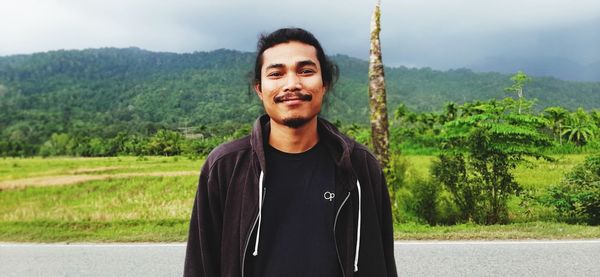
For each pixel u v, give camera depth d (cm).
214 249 149
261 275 140
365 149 156
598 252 552
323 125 150
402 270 504
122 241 678
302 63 138
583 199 740
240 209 143
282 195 143
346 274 140
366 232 148
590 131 3581
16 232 758
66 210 1082
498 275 483
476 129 775
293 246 139
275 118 140
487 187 796
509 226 699
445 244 607
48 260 584
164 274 520
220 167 147
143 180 1742
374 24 812
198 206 150
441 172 822
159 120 15475
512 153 771
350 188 144
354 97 15562
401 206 849
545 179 909
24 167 2702
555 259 529
